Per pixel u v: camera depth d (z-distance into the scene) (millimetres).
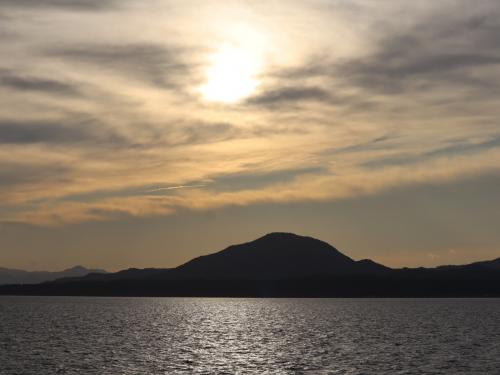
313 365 90938
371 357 99375
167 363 93125
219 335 143125
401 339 130125
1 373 82625
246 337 137750
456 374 82375
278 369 87438
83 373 83062
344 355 102250
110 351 107625
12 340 126062
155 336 139375
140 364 91812
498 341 124938
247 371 85812
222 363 93438
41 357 98500
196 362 94562
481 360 95500
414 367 88375
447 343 120938
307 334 145125
